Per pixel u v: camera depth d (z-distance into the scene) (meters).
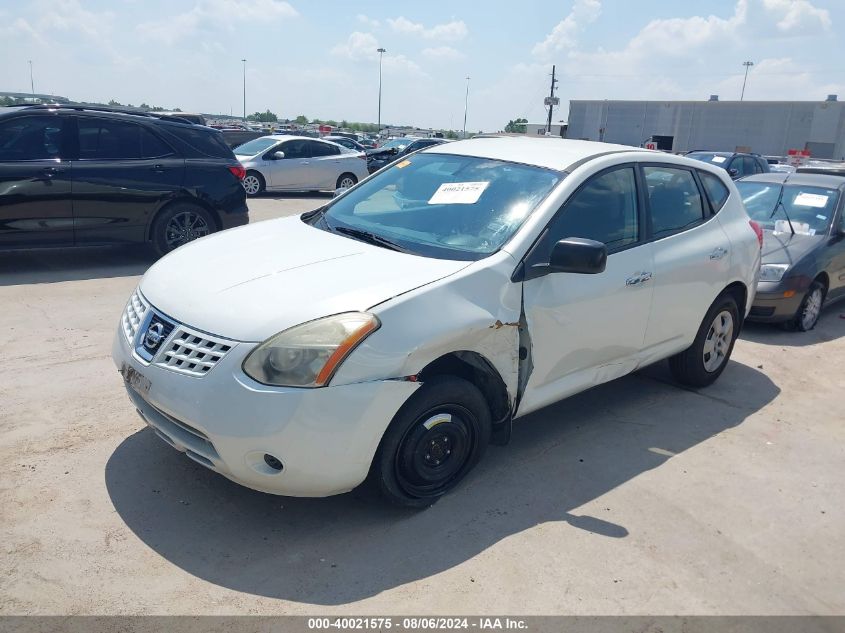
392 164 4.75
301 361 2.84
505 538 3.23
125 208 7.80
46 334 5.45
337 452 2.90
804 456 4.32
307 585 2.83
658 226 4.46
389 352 2.96
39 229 7.34
